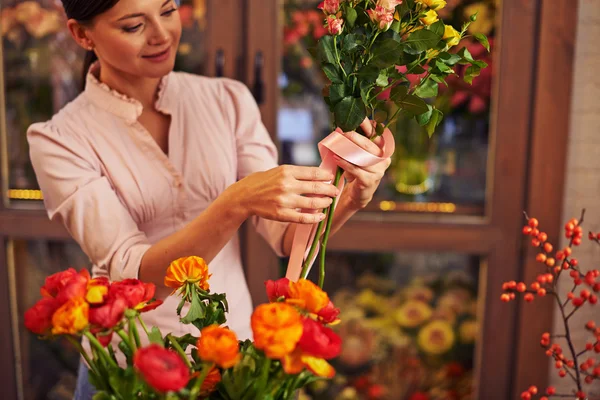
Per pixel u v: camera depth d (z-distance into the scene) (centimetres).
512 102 181
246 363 61
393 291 203
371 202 191
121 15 101
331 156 87
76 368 209
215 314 72
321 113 190
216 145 123
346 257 201
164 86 121
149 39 104
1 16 187
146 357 51
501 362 196
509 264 190
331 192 85
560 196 184
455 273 201
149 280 103
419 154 188
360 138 86
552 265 89
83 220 108
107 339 63
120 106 116
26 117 191
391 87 83
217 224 93
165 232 121
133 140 117
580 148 192
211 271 121
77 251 201
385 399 208
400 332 205
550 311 191
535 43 178
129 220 111
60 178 111
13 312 198
